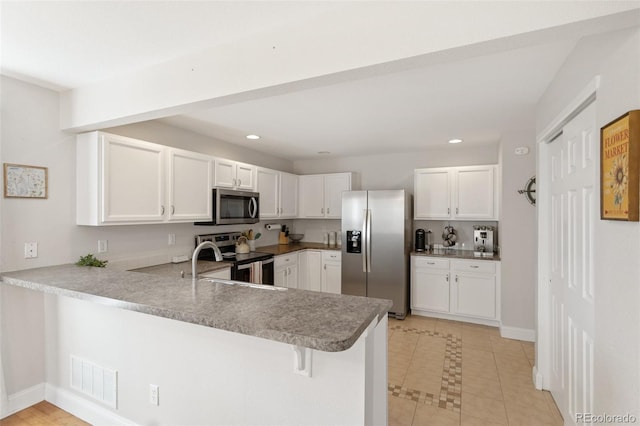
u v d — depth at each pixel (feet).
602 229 4.21
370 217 13.76
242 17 4.88
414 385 8.18
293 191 16.26
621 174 3.57
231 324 3.86
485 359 9.59
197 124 10.45
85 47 5.75
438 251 14.11
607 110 4.05
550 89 6.98
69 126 7.68
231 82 5.54
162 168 9.15
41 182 7.46
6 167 6.90
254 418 4.91
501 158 11.37
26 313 7.30
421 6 4.17
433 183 13.87
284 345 4.64
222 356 5.16
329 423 4.36
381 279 13.57
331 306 4.55
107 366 6.48
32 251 7.30
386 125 10.51
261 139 12.62
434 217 13.82
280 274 13.73
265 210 14.08
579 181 5.39
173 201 9.48
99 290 5.42
